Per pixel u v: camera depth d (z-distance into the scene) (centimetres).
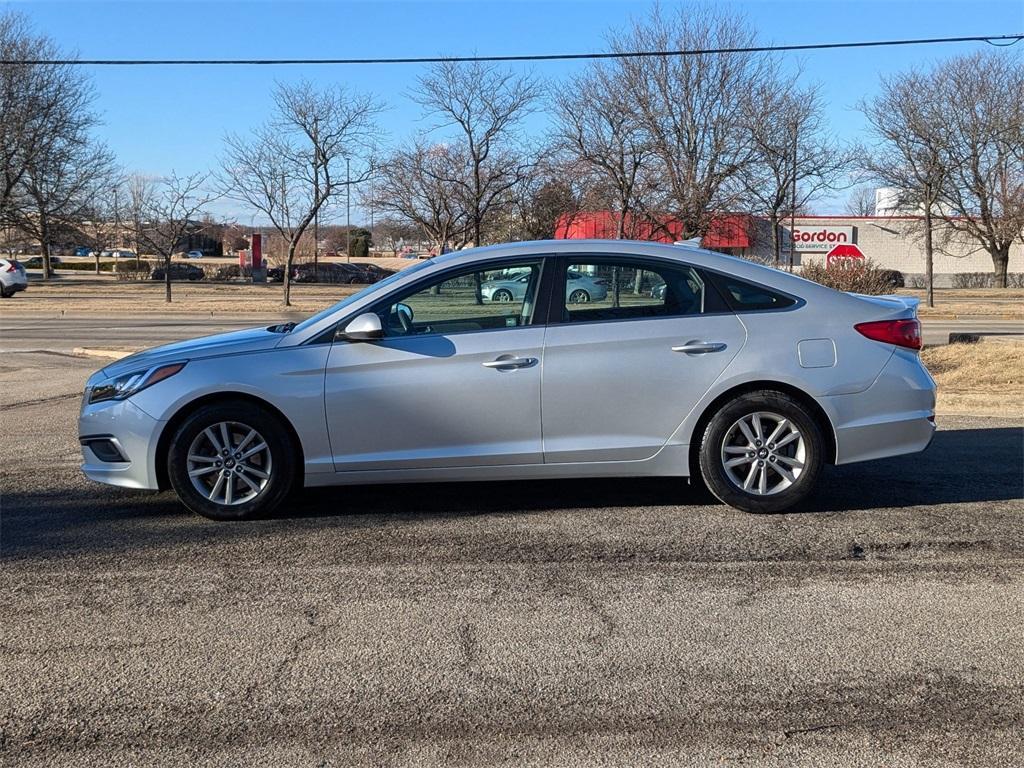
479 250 605
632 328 586
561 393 580
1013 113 4259
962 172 4488
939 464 749
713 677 386
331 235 11656
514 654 407
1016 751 331
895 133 3969
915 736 341
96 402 593
